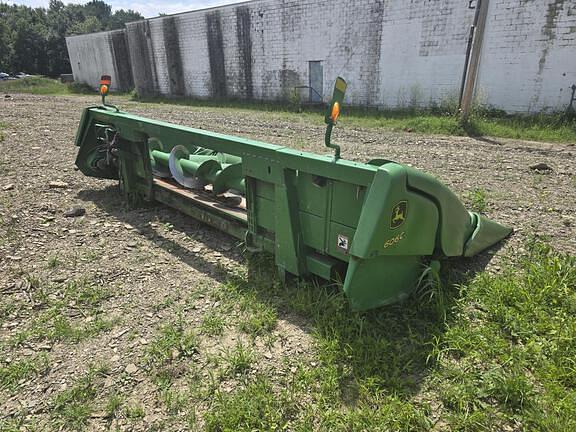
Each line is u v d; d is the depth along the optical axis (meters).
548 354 2.47
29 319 2.88
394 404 2.15
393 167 2.36
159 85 23.58
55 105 16.89
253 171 3.12
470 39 10.63
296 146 8.23
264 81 18.56
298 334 2.72
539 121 11.02
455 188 5.54
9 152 7.30
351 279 2.48
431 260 2.99
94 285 3.27
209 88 21.02
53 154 7.27
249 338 2.69
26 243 3.93
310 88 17.14
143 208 4.83
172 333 2.71
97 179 5.86
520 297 2.96
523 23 11.59
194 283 3.32
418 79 14.03
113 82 28.23
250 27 18.12
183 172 4.28
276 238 3.11
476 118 10.60
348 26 15.17
